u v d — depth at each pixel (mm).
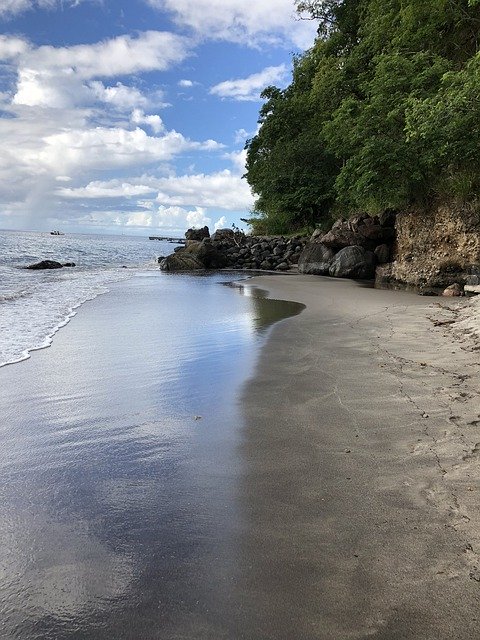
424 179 16156
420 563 2188
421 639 1776
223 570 2199
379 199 18375
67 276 22641
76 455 3490
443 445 3395
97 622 1902
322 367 5723
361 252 20094
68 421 4172
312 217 31172
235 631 1845
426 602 1953
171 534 2492
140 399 4746
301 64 35656
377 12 22328
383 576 2117
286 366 5859
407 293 14586
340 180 19594
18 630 1861
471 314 8727
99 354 6660
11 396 4859
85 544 2412
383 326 8414
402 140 16125
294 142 31125
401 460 3217
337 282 18469
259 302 12547
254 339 7574
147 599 2021
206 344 7266
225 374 5570
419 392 4602
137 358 6414
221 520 2615
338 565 2205
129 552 2344
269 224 39031
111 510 2736
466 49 17422
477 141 13477
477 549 2262
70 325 9008
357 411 4191
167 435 3836
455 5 16391
